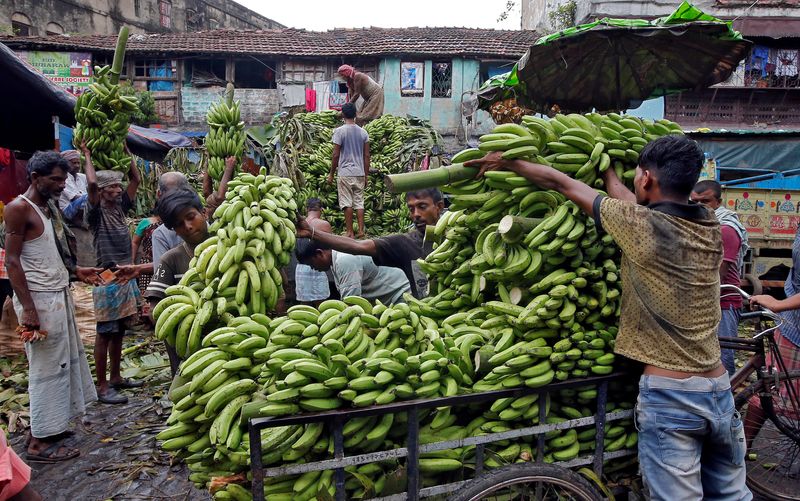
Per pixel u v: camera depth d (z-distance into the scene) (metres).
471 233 2.73
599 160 2.45
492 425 2.18
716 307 2.09
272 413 1.81
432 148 8.44
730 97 14.11
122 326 5.02
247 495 2.01
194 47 16.95
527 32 19.05
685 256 2.00
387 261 3.60
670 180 2.05
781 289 9.16
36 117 9.12
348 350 2.14
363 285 4.05
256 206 2.70
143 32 24.75
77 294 6.70
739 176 12.62
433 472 2.13
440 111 16.86
